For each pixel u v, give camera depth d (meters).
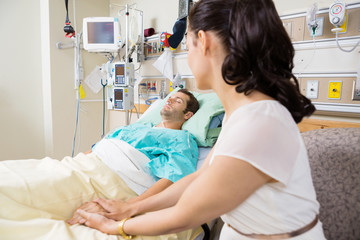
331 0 1.46
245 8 0.51
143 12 2.69
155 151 1.35
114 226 0.82
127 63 2.27
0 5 2.44
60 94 2.75
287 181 0.48
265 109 0.51
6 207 0.86
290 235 0.54
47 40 2.63
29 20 2.63
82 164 1.22
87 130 3.04
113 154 1.25
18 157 2.69
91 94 3.03
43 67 2.73
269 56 0.51
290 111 0.56
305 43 1.51
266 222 0.54
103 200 1.01
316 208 0.59
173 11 2.40
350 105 1.39
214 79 0.61
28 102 2.70
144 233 0.69
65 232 0.82
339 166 0.90
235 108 0.59
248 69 0.52
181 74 2.28
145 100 2.62
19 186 0.94
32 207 0.94
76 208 1.04
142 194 1.09
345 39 1.37
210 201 0.50
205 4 0.56
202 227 1.16
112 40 2.42
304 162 0.54
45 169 1.16
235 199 0.49
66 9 2.48
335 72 1.42
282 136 0.49
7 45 2.52
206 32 0.56
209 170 0.51
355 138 0.91
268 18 0.50
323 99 1.48
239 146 0.47
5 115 2.56
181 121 1.74
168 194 0.89
